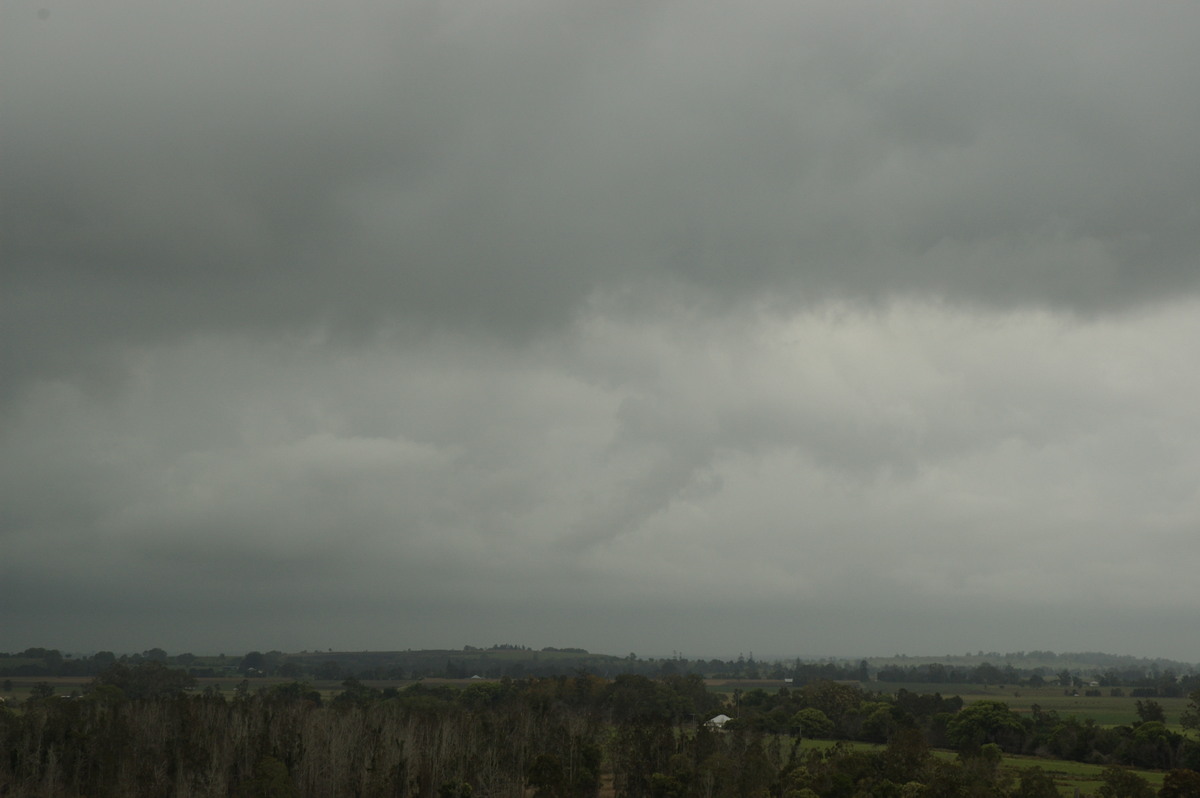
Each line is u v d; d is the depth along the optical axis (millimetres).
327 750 149625
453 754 152125
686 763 148000
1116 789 129625
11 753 144875
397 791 138875
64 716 167875
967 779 128625
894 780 135750
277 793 125312
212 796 125938
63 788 142000
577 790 142000
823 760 158375
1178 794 122250
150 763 140750
